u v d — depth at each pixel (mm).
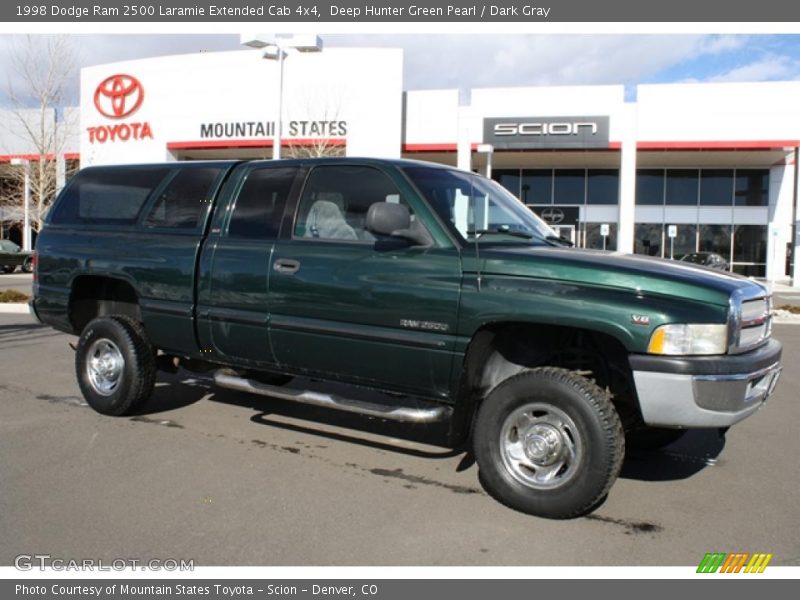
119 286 6066
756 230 29625
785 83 24781
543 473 3930
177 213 5438
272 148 27438
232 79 27203
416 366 4246
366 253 4430
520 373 4004
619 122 25516
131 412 5797
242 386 5078
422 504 4078
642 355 3648
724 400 3609
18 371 7891
